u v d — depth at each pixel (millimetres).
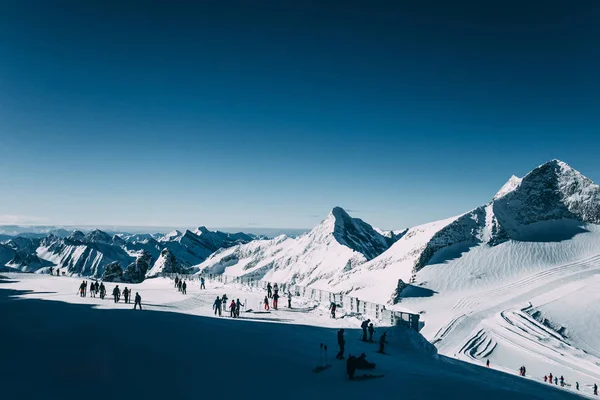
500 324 80625
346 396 16250
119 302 38969
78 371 16156
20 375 15211
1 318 25016
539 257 127562
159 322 26969
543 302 93125
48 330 22500
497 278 116812
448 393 18062
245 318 34500
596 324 82312
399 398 16594
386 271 137500
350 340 29297
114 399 13961
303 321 35031
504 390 20297
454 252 132750
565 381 54719
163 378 16375
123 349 19609
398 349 28812
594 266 117688
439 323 86375
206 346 21828
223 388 15984
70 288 51906
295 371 19141
